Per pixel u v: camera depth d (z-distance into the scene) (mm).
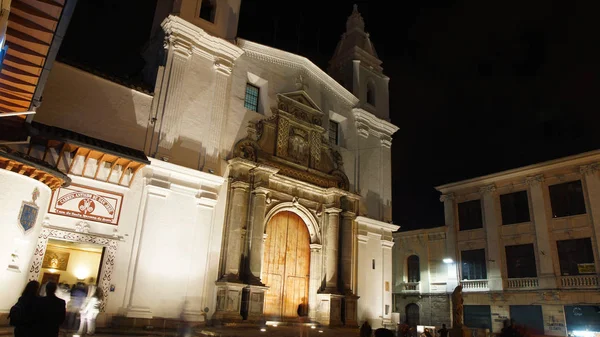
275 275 17688
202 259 15305
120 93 14805
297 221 19031
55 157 12648
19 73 8555
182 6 17031
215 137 16656
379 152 23484
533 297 23547
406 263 30547
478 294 25859
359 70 24031
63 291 11570
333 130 22094
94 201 13367
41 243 12125
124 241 13734
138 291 13625
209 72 17188
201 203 15633
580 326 21625
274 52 19750
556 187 24344
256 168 17031
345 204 20234
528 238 24688
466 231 27656
